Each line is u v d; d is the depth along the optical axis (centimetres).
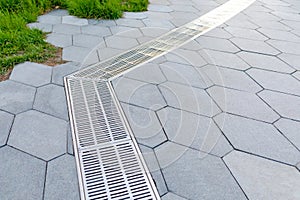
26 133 169
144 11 408
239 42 312
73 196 134
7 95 202
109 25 349
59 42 294
